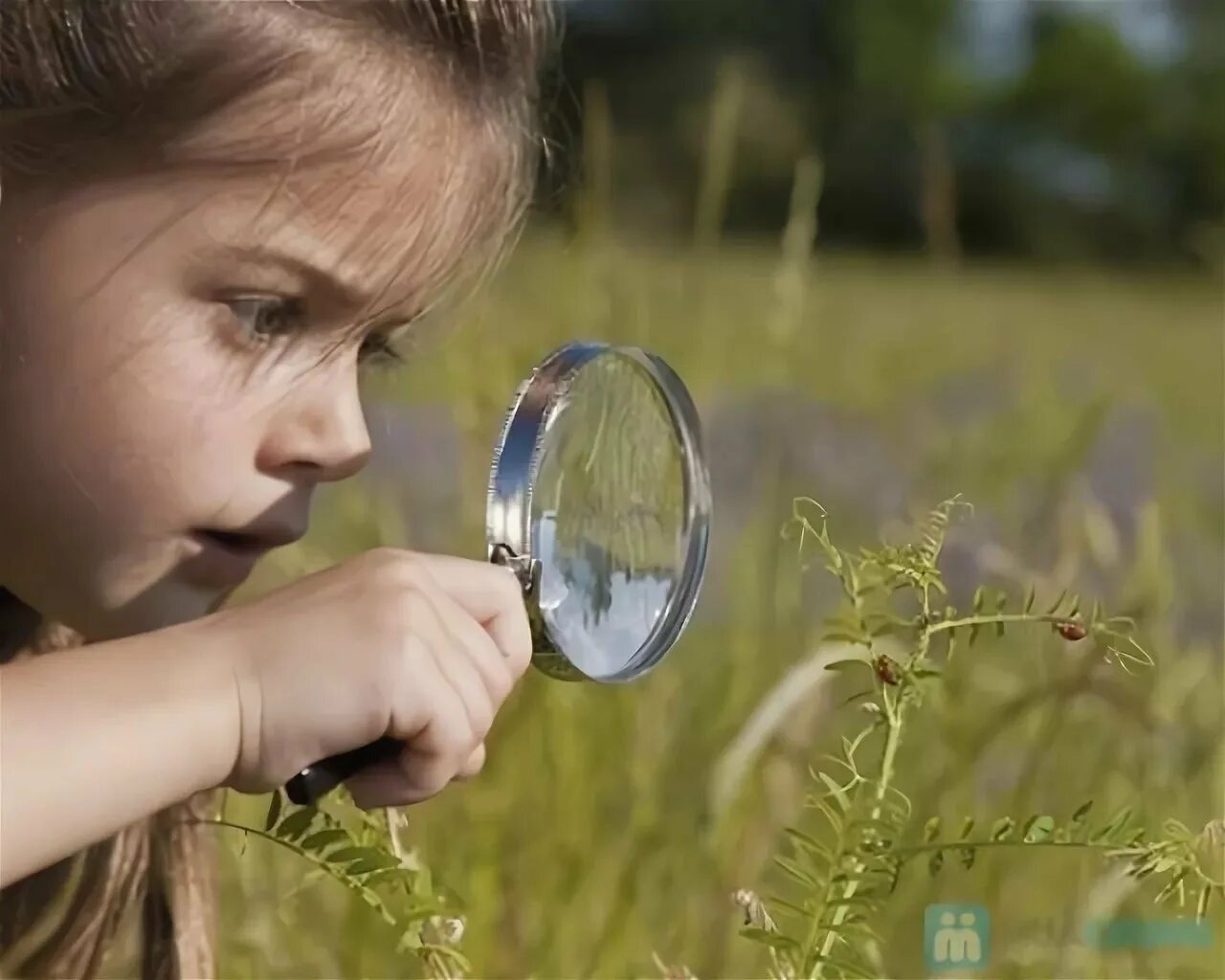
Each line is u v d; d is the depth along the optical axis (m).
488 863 2.01
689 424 1.69
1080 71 21.84
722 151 2.96
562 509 1.48
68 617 1.61
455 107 1.68
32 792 1.23
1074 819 1.50
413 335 1.84
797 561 2.61
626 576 1.58
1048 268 19.05
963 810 2.00
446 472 2.95
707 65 20.36
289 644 1.31
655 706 2.29
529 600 1.42
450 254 1.71
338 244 1.57
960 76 22.17
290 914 1.95
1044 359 6.59
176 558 1.57
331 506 2.78
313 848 1.45
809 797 1.47
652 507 1.62
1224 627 3.15
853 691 2.30
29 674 1.28
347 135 1.57
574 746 2.17
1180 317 11.47
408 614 1.33
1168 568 2.52
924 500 3.28
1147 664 1.49
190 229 1.52
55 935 1.87
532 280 2.72
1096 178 21.02
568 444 1.48
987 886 1.95
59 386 1.53
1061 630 1.48
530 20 1.89
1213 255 4.00
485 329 2.58
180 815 1.86
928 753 2.09
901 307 9.16
